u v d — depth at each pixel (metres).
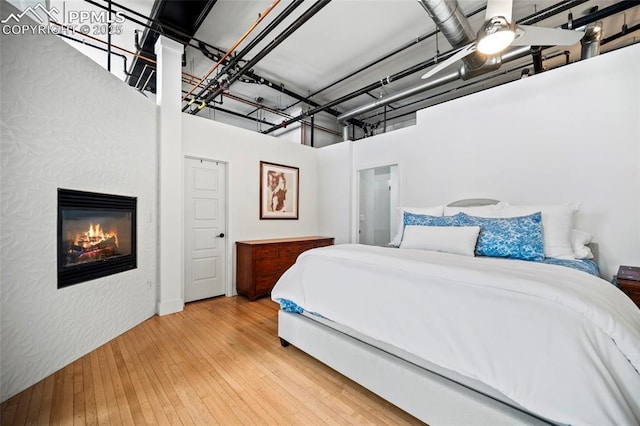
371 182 5.06
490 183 3.13
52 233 1.95
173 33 2.95
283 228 4.66
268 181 4.44
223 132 3.88
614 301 1.21
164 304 3.12
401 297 1.54
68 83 2.08
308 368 2.00
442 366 1.30
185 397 1.66
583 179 2.57
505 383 1.10
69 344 2.06
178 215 3.26
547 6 2.79
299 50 3.57
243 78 4.07
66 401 1.62
